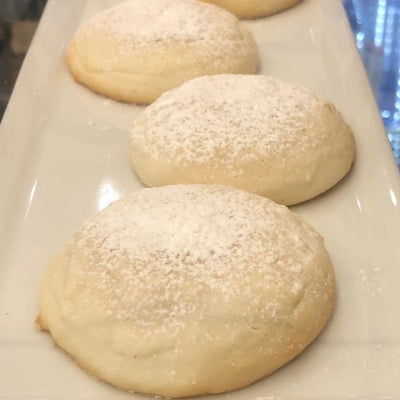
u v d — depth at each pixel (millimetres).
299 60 260
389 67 272
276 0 282
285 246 158
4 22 287
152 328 143
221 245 154
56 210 197
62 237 188
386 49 279
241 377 143
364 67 250
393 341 155
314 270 157
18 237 187
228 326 143
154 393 142
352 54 256
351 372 148
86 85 244
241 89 211
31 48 263
